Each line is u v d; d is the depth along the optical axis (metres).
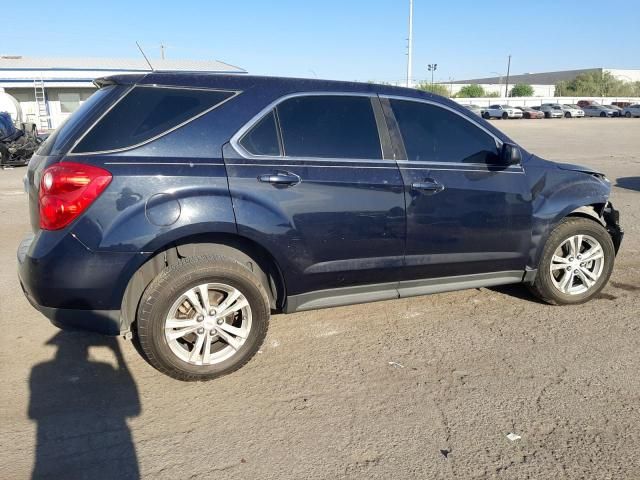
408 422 3.08
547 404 3.24
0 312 4.55
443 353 3.88
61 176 3.07
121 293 3.21
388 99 3.95
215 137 3.38
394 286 3.99
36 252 3.13
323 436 2.96
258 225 3.39
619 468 2.70
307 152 3.61
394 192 3.78
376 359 3.80
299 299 3.71
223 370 3.49
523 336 4.14
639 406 3.21
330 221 3.61
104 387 3.43
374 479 2.63
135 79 3.35
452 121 4.13
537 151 19.03
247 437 2.96
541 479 2.63
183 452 2.83
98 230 3.10
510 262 4.32
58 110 36.88
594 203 4.62
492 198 4.12
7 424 3.04
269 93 3.58
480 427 3.03
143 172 3.17
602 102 71.56
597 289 4.73
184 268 3.29
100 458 2.78
